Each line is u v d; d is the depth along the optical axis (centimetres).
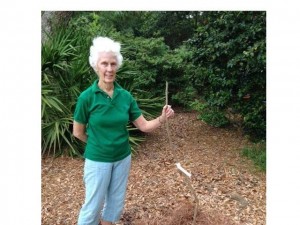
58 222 300
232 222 291
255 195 342
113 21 855
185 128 548
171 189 353
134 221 297
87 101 226
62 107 436
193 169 399
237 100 484
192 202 325
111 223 262
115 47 225
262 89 452
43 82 438
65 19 599
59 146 420
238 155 437
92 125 230
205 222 280
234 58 440
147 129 248
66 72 455
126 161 244
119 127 232
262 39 419
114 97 229
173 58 640
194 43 498
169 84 657
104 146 230
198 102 547
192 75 525
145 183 366
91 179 236
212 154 443
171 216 292
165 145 477
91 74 461
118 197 249
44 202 332
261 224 292
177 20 886
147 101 493
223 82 469
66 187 360
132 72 496
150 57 648
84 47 479
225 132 520
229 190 351
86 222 244
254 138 485
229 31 455
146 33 905
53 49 439
